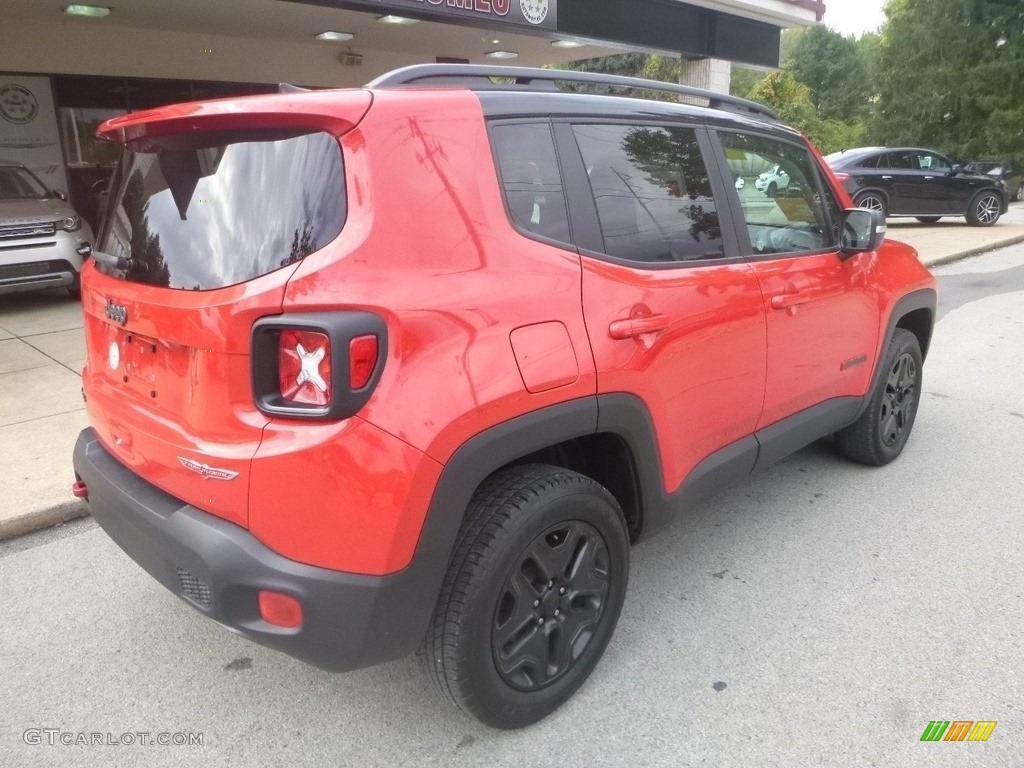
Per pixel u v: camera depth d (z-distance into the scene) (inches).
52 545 140.3
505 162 87.4
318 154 75.6
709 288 107.1
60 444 177.8
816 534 139.6
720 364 109.7
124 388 93.5
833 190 143.1
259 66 492.4
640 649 107.8
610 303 92.6
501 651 87.0
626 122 103.2
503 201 85.8
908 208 610.9
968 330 295.9
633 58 1326.3
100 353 100.2
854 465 170.1
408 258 76.2
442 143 81.6
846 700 96.8
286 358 72.7
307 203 74.4
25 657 108.4
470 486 79.0
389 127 77.7
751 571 127.7
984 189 627.2
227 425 75.7
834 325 135.6
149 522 82.3
